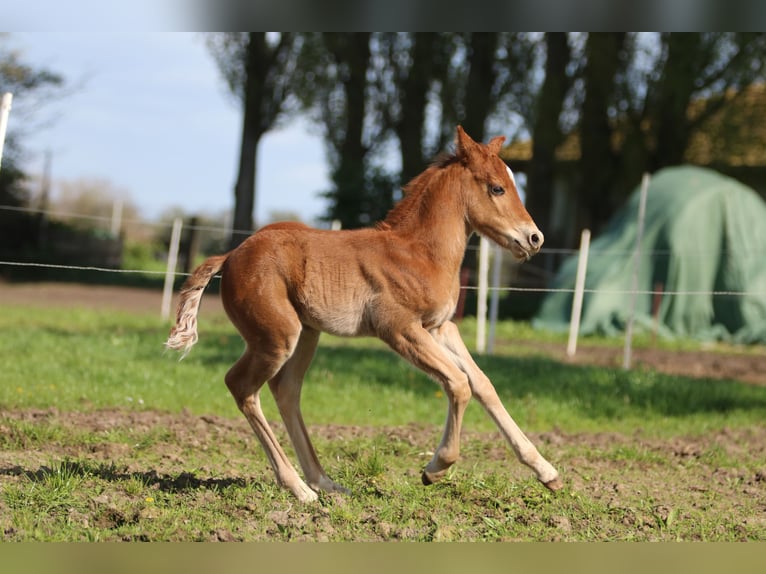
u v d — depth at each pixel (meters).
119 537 6.68
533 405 13.47
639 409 13.89
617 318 24.77
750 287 24.94
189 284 7.82
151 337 18.22
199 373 14.31
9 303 24.52
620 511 7.90
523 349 21.00
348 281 7.70
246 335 7.71
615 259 25.25
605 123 31.72
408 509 7.65
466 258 28.23
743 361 21.62
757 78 31.28
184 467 9.15
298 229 7.93
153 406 12.23
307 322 7.85
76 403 12.04
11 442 9.59
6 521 6.80
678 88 30.25
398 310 7.70
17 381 12.79
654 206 25.48
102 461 9.12
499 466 9.88
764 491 9.14
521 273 31.56
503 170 8.16
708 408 14.41
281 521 7.13
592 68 30.80
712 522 7.70
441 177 8.12
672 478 9.69
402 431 11.56
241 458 9.79
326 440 10.70
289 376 8.15
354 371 15.42
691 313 24.98
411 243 7.91
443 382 7.71
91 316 22.28
